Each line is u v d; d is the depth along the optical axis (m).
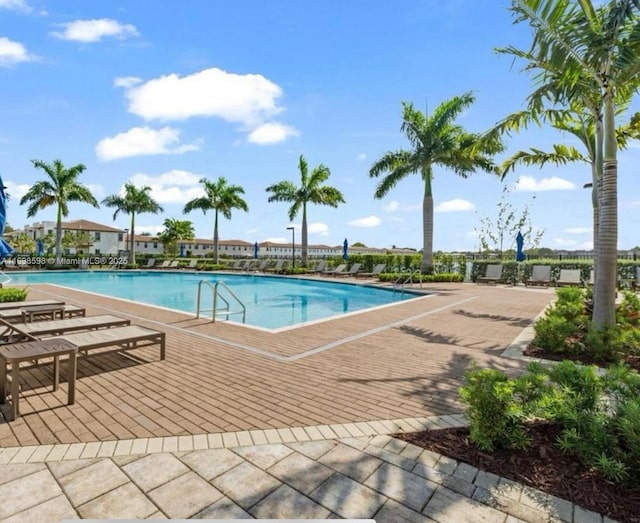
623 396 2.84
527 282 17.25
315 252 66.69
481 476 2.43
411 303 11.15
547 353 5.54
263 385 4.11
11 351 3.53
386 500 2.19
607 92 6.22
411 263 21.52
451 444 2.84
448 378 4.40
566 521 2.03
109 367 4.69
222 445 2.79
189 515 2.05
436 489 2.29
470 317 8.70
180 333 6.64
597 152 7.61
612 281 6.14
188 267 32.72
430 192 18.94
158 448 2.74
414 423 3.19
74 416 3.27
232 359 5.09
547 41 6.30
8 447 2.72
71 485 2.29
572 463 2.55
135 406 3.50
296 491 2.26
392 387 4.08
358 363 4.98
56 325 5.40
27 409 3.40
